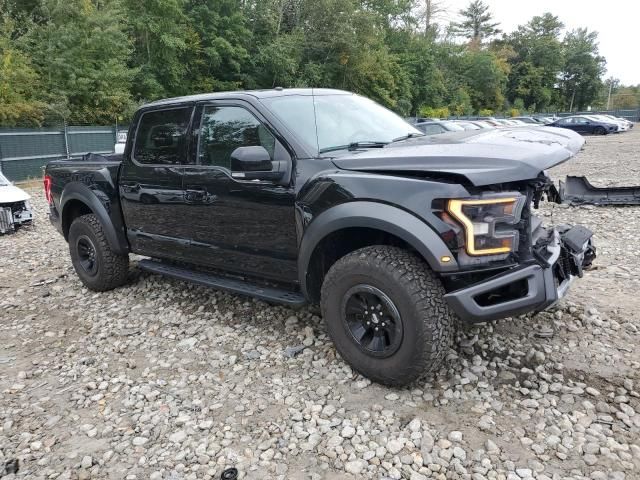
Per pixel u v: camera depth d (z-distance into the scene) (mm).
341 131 3963
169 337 4379
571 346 3729
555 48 79125
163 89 31000
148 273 6090
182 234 4543
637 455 2627
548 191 4355
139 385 3617
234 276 4438
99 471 2768
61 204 5746
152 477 2688
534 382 3318
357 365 3389
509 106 74125
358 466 2664
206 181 4164
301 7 39500
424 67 51312
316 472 2654
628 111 64438
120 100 25484
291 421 3082
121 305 5199
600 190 8969
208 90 33344
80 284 5996
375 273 3135
